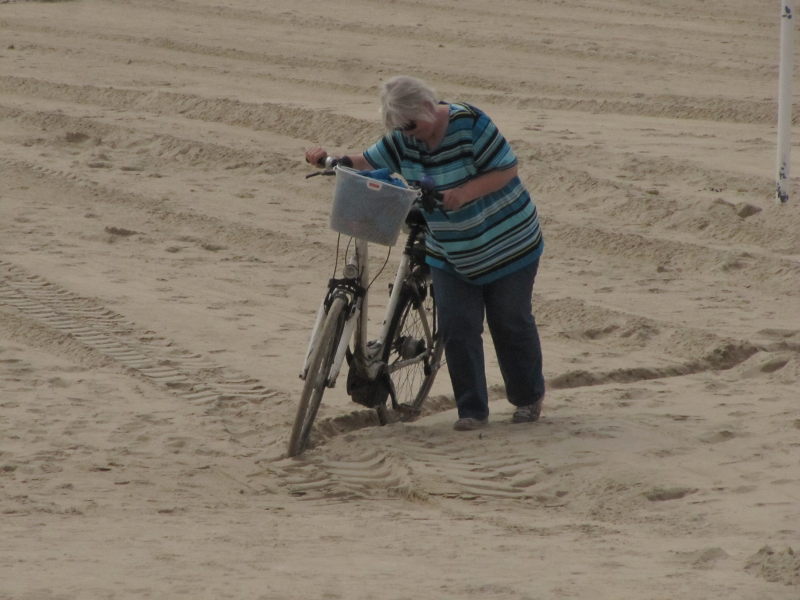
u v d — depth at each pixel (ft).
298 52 292.40
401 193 78.64
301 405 84.12
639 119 222.28
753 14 338.13
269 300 128.26
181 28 322.96
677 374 106.01
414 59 282.77
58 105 237.66
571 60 280.31
